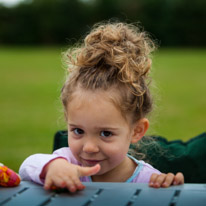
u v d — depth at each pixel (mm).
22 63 19719
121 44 1583
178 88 11656
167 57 24062
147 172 1671
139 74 1528
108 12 35375
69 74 1528
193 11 34438
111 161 1388
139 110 1507
